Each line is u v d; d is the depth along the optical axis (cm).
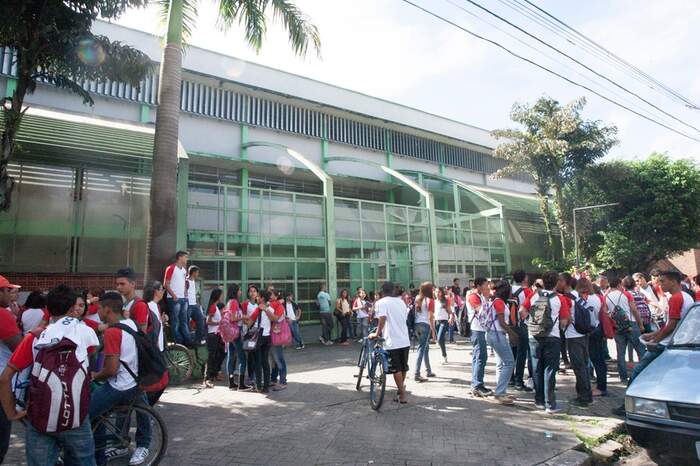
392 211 1923
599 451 497
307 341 1574
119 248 1198
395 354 670
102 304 442
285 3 1123
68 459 341
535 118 2406
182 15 1053
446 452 480
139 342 438
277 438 526
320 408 655
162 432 445
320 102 2103
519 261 2431
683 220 2298
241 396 736
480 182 2820
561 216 2394
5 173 825
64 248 1131
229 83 1847
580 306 678
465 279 2111
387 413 625
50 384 307
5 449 415
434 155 2606
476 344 732
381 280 1827
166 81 994
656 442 426
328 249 1662
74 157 1175
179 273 896
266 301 779
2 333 409
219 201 1486
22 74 828
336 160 2117
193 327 933
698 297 963
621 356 803
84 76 912
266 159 1922
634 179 2425
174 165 970
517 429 554
